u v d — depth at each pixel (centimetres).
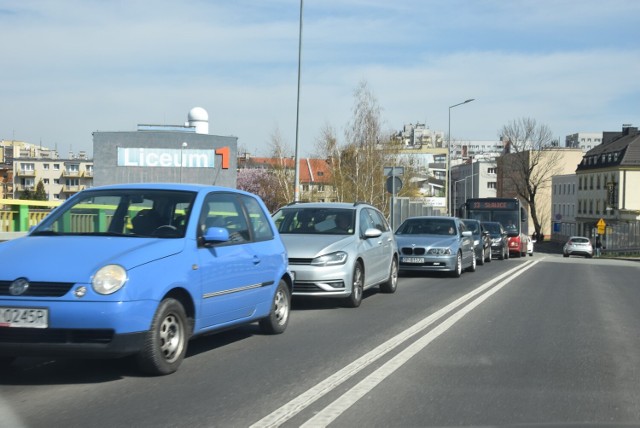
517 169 9325
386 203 4478
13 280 593
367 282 1257
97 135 5675
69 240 664
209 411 549
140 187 767
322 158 4747
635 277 2214
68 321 581
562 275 2161
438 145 16512
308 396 599
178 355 666
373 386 639
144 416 534
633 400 604
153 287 622
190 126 6066
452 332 953
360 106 4588
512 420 538
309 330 952
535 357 789
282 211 1308
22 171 9056
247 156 9300
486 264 2742
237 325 792
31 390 606
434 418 541
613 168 8962
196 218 723
